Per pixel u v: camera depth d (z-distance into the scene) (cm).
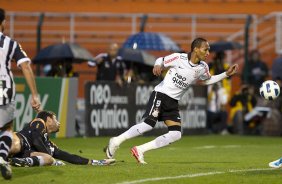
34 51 8175
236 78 8050
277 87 3141
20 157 2988
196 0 9225
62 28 9044
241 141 5828
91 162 3080
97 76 5928
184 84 3275
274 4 9175
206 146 5122
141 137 6028
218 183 2567
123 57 6022
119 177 2675
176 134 3291
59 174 2722
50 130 3080
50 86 5509
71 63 5991
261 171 2980
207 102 6762
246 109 6831
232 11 9175
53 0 9256
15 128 5294
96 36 8850
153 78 6316
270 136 6625
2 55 2461
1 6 9212
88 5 9244
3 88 2462
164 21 9106
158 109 3291
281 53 8438
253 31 8788
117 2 9231
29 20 9112
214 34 8862
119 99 5969
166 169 3011
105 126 5881
